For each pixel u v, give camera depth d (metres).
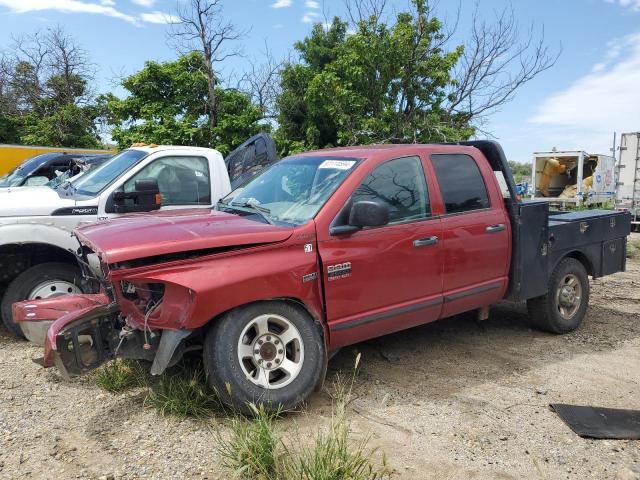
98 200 5.93
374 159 4.65
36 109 27.17
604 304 7.69
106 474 3.24
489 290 5.35
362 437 3.69
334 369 4.98
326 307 4.20
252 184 5.28
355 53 15.89
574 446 3.67
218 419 3.90
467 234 5.09
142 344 3.91
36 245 5.74
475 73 16.73
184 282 3.64
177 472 3.26
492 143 5.64
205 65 17.11
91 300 4.54
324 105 16.83
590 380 4.86
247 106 17.75
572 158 23.45
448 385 4.68
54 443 3.59
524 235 5.56
